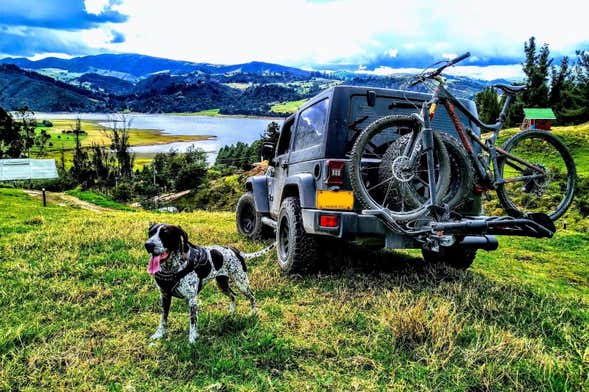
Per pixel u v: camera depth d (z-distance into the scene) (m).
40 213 15.48
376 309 4.82
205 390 3.21
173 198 58.69
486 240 5.76
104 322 4.45
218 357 3.67
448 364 3.61
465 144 5.14
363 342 4.02
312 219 5.51
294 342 3.95
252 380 3.35
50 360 3.60
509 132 31.67
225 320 4.40
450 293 5.31
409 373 3.49
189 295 4.02
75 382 3.30
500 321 4.64
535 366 3.57
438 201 4.73
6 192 28.80
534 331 4.44
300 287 5.75
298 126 6.98
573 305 5.48
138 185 62.22
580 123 65.31
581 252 10.45
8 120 93.69
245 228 9.61
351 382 3.34
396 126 4.95
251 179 9.00
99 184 65.94
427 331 4.05
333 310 4.75
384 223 4.89
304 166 6.19
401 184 4.84
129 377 3.39
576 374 3.41
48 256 6.95
